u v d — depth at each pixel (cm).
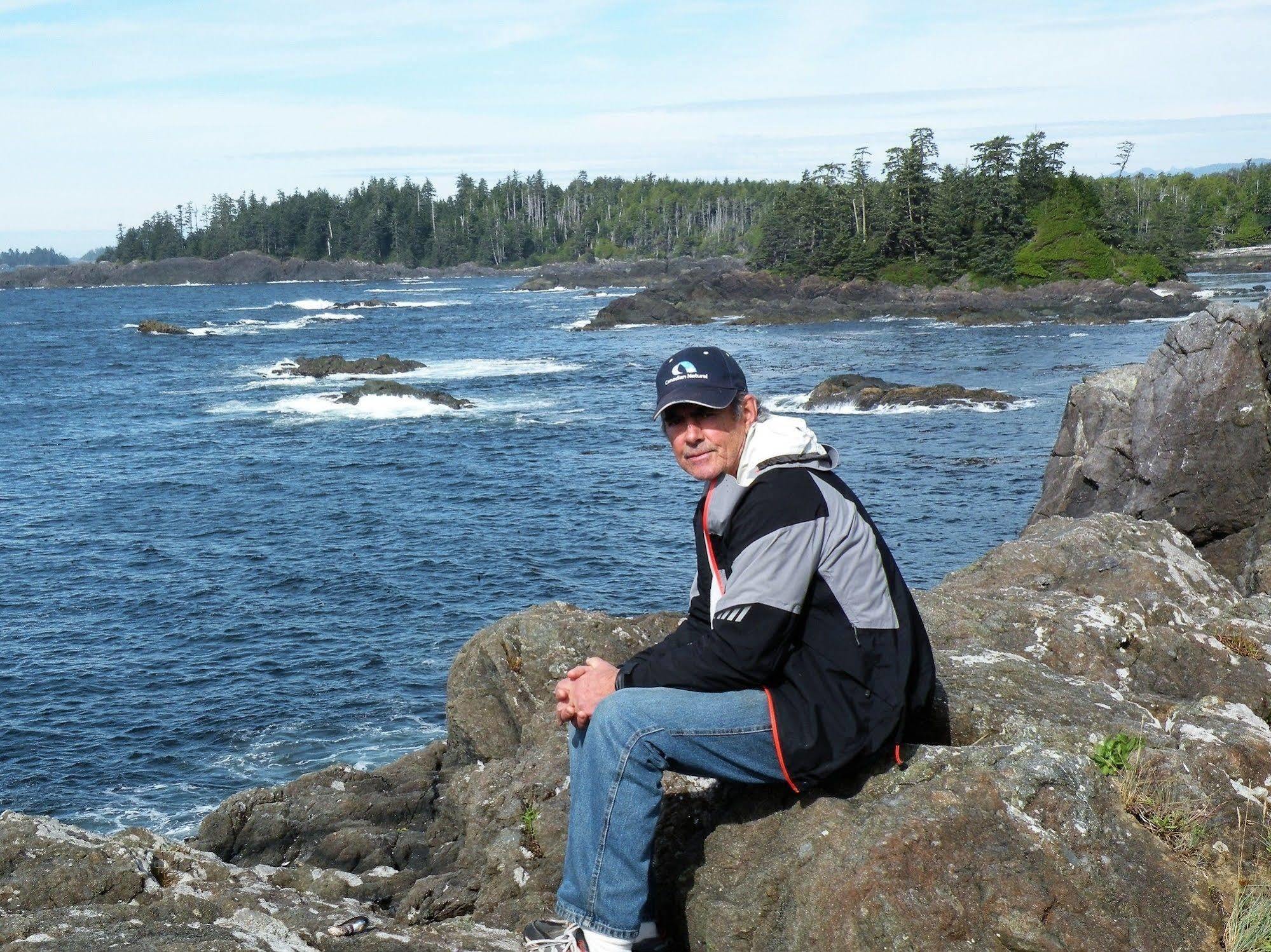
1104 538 676
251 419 4203
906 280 9825
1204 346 1436
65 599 2000
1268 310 1380
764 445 328
